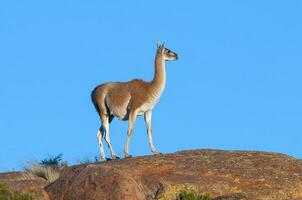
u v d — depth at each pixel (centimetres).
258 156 8431
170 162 7969
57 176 8244
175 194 7125
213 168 7900
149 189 7438
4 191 6650
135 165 7888
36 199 6731
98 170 6825
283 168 8038
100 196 6650
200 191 7462
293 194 7462
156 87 9519
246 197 7125
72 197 6738
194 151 8744
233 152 8675
